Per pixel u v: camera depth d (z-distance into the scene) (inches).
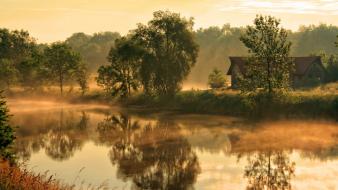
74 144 1649.9
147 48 2955.2
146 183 1098.7
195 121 2172.7
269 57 2160.4
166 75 2876.5
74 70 3745.1
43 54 4057.6
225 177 1151.0
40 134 1897.1
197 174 1183.6
